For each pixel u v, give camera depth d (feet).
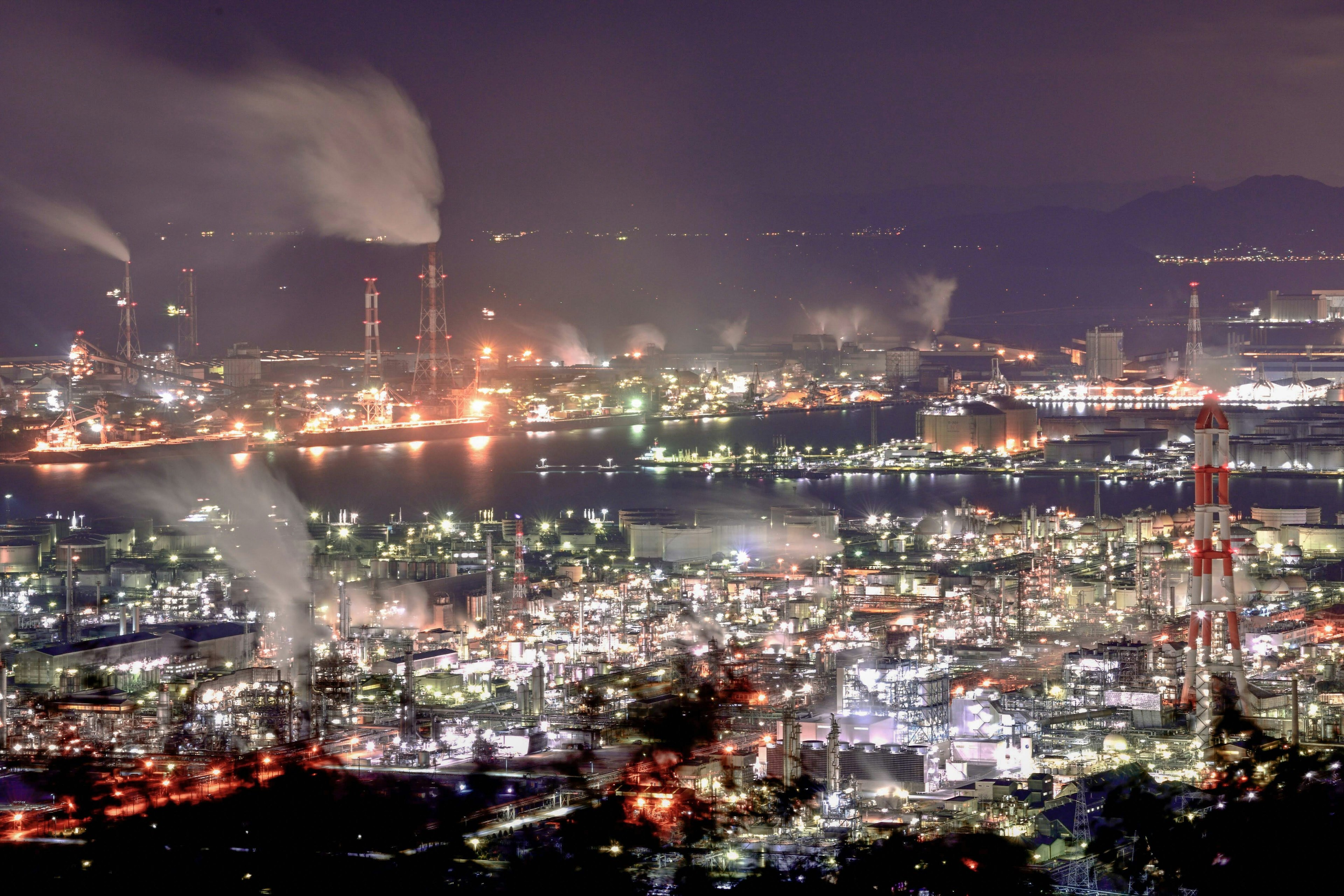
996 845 451.94
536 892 415.85
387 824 439.22
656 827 474.49
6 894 395.96
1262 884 342.23
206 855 413.59
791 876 433.89
